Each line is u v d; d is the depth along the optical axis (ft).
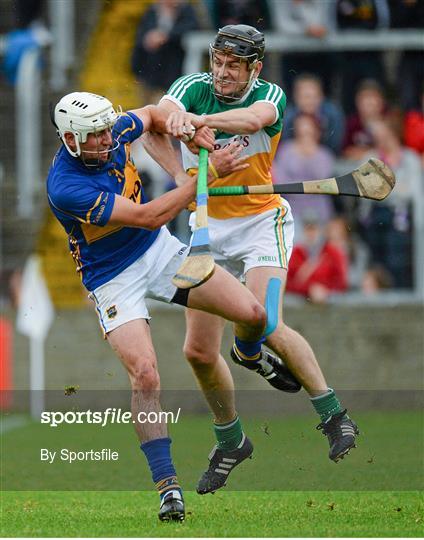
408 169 138.41
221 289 61.87
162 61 144.36
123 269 62.08
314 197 136.56
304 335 135.13
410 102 139.85
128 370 61.72
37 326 126.72
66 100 58.59
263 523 60.13
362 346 134.92
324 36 140.56
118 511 66.74
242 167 61.67
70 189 59.41
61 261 144.77
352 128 139.03
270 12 141.28
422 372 134.41
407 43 140.46
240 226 69.56
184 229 139.44
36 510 67.15
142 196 64.08
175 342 135.03
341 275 135.74
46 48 152.87
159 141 66.69
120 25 150.51
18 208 146.92
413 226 138.00
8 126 148.97
